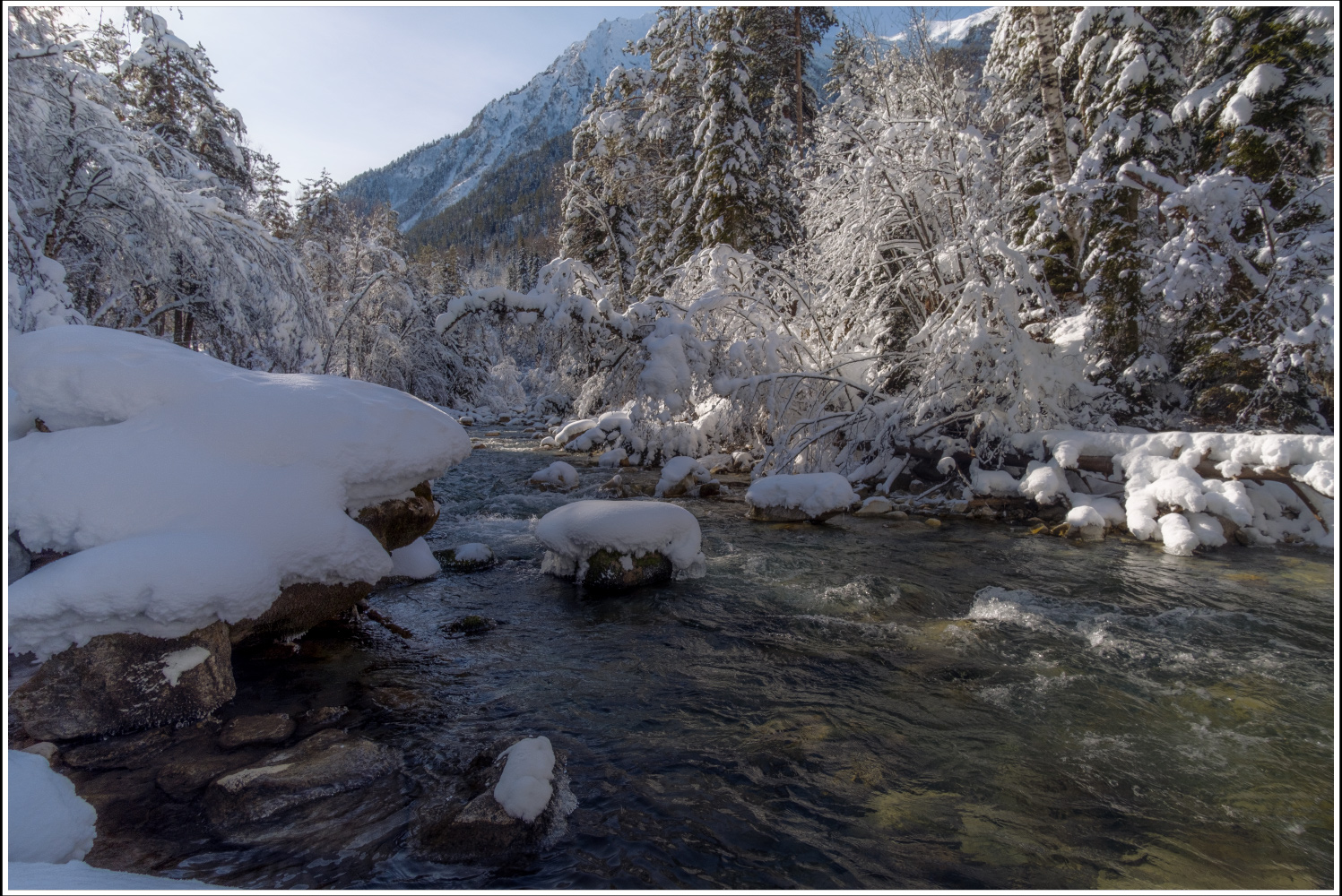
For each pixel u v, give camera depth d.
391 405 5.80
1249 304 11.52
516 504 11.94
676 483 13.16
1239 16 13.21
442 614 6.41
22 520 4.29
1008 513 11.02
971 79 18.88
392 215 43.75
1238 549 8.92
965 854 3.14
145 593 4.04
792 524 10.47
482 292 13.43
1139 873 3.02
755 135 22.94
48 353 4.94
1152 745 4.15
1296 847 3.20
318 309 14.49
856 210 13.70
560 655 5.48
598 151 28.41
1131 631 6.02
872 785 3.71
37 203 10.93
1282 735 4.27
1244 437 9.30
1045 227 14.95
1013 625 6.14
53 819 2.81
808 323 15.46
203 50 21.95
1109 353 13.67
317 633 5.75
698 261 15.79
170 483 4.56
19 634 3.88
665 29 27.86
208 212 12.45
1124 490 10.29
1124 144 13.60
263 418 5.09
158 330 14.00
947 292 12.35
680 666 5.29
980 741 4.20
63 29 11.17
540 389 30.97
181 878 2.84
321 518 5.00
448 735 4.17
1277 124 12.98
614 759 3.93
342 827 3.23
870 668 5.27
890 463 13.20
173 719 4.20
